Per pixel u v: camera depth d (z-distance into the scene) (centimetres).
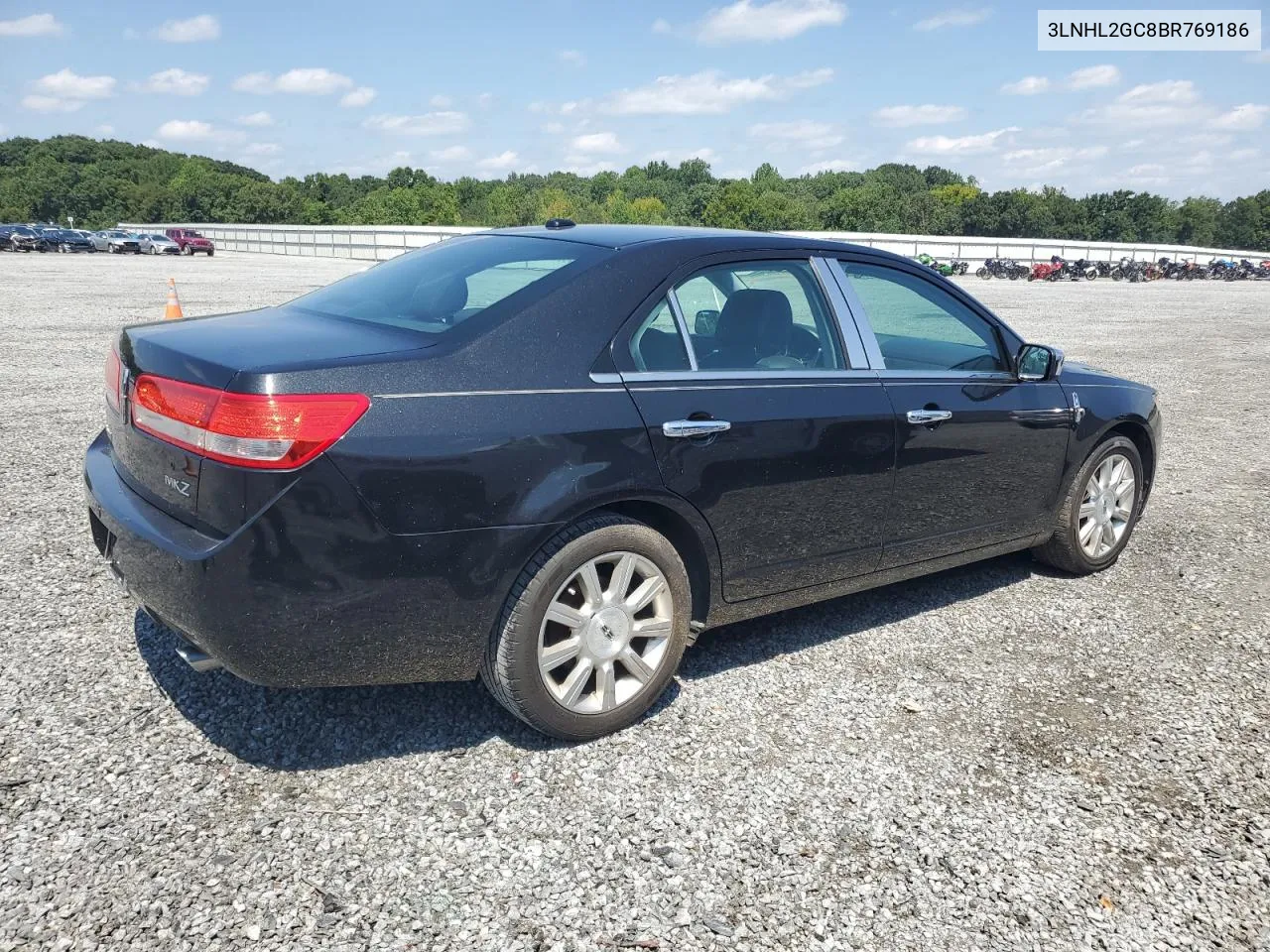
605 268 315
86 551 460
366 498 257
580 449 287
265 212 15050
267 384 249
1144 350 1507
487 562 276
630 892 244
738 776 296
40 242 5034
